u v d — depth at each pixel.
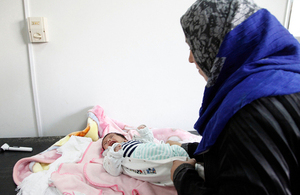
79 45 1.36
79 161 1.12
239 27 0.47
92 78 1.43
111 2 1.30
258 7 0.50
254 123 0.38
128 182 0.99
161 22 1.37
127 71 1.44
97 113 1.41
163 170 0.90
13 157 1.17
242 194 0.38
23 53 1.32
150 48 1.41
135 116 1.55
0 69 1.33
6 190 0.90
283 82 0.40
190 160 0.79
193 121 1.60
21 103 1.41
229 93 0.45
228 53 0.48
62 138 1.38
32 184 0.90
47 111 1.45
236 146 0.39
